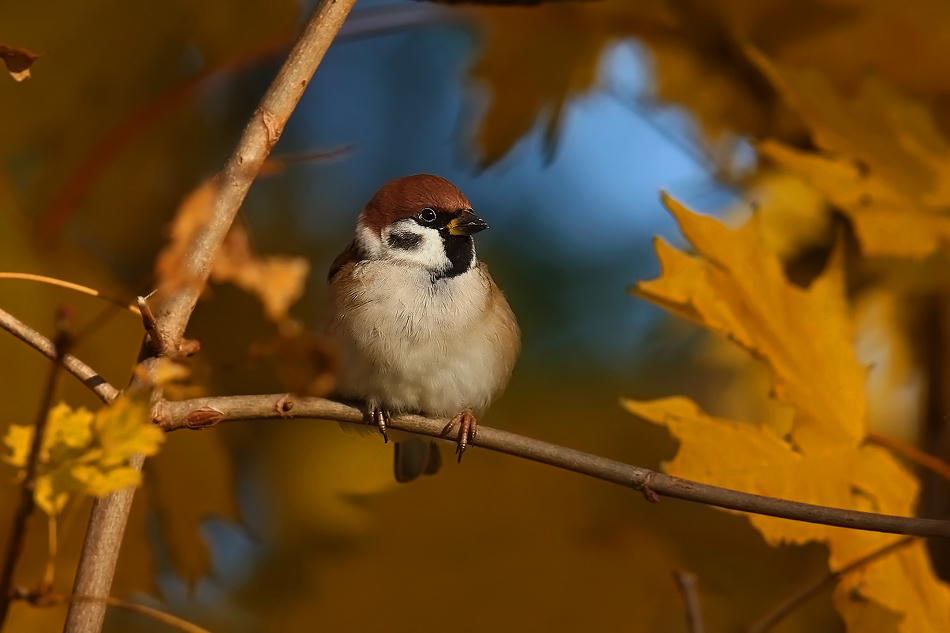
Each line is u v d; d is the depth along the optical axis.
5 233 6.76
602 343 10.80
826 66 7.64
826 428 5.63
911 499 5.54
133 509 6.71
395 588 7.16
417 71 13.16
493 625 7.16
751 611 7.30
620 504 7.66
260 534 9.26
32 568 6.29
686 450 5.49
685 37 7.93
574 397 10.11
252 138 4.67
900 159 6.57
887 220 6.43
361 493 7.34
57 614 6.27
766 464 5.51
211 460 6.81
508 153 8.41
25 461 3.27
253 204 11.39
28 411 6.61
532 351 10.76
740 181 8.33
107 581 4.27
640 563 7.27
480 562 7.22
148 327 4.30
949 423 7.41
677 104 8.47
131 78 7.86
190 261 4.51
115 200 8.52
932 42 7.46
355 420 5.51
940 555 7.03
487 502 7.31
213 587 9.05
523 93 8.29
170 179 8.70
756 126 8.10
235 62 7.14
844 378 5.75
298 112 12.81
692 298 5.83
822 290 5.95
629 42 8.23
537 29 8.12
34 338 4.53
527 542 7.27
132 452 3.29
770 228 8.16
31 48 7.57
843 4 7.51
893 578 5.54
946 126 7.51
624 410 9.59
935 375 7.50
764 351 5.74
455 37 13.11
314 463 9.41
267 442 9.55
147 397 3.40
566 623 7.17
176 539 6.79
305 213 11.88
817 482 5.52
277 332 3.25
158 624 8.93
